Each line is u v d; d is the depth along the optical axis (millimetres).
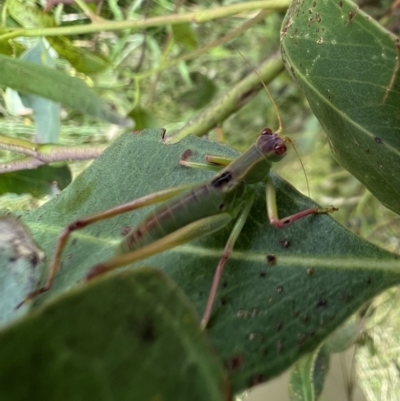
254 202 55
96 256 51
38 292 47
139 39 120
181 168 56
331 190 133
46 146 81
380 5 106
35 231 52
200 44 140
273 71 93
